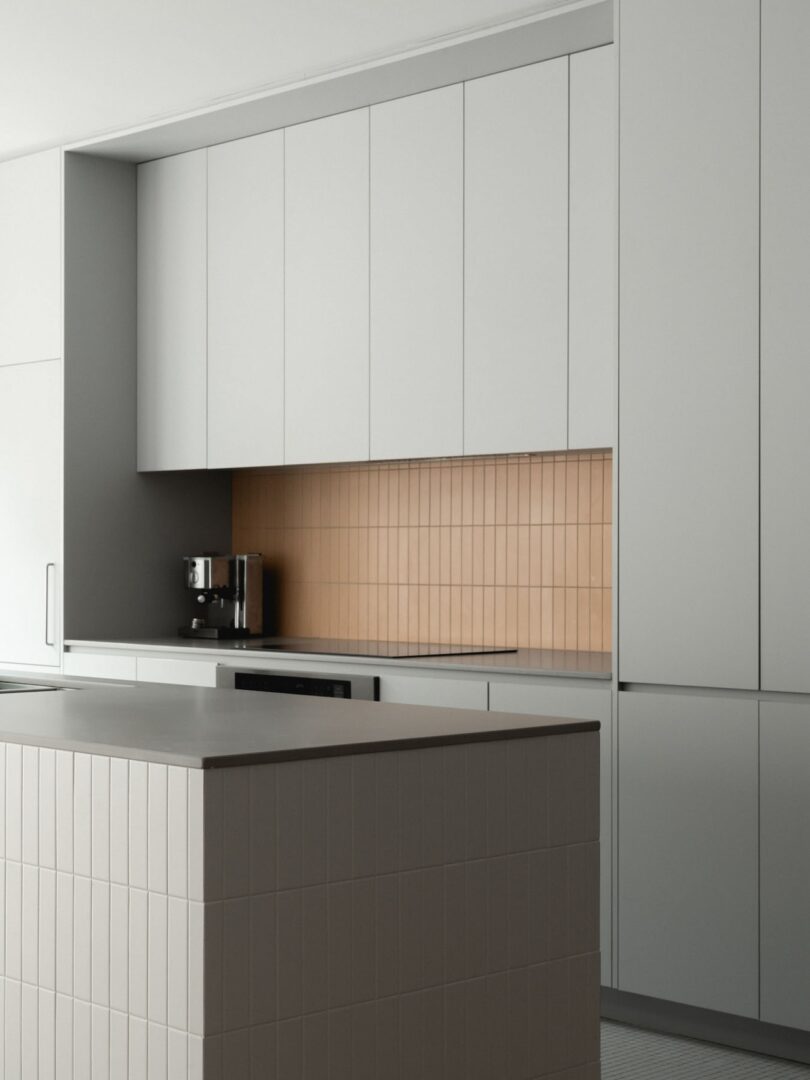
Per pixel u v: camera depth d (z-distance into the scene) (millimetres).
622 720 3672
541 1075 2361
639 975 3631
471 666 4016
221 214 5102
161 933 2021
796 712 3357
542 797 2383
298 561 5492
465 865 2271
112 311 5379
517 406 4215
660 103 3633
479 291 4312
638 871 3633
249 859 2012
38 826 2244
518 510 4785
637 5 3672
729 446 3504
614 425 3715
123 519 5414
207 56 4301
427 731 2303
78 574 5297
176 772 2010
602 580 4547
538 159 4164
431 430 4441
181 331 5258
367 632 5242
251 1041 2002
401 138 4520
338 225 4707
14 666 5469
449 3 3826
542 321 4156
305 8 3906
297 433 4844
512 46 4047
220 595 5473
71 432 5273
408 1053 2182
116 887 2100
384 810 2170
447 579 4988
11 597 5469
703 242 3555
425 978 2209
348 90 4469
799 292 3387
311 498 5449
